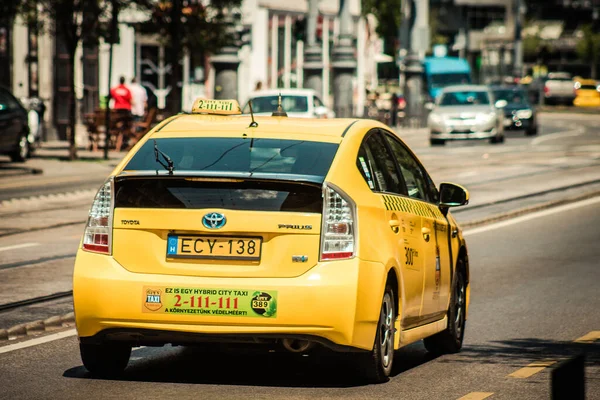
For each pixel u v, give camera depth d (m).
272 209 14.06
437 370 16.33
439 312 17.27
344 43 98.12
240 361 16.81
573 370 7.86
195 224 14.09
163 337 14.15
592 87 172.62
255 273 13.99
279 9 105.94
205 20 61.84
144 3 59.12
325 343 13.98
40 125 68.69
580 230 35.47
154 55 93.19
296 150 14.87
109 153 66.94
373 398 14.12
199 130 15.52
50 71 77.38
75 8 56.47
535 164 59.78
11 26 73.50
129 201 14.35
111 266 14.25
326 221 14.05
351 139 15.23
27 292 22.56
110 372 15.54
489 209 40.22
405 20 152.00
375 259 14.35
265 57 103.62
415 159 17.72
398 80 152.50
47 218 36.47
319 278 13.90
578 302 23.12
